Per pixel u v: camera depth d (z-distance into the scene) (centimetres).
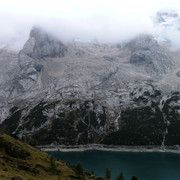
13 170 13100
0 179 10694
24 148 19812
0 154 15588
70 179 15475
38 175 14025
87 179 17238
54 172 15912
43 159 18188
